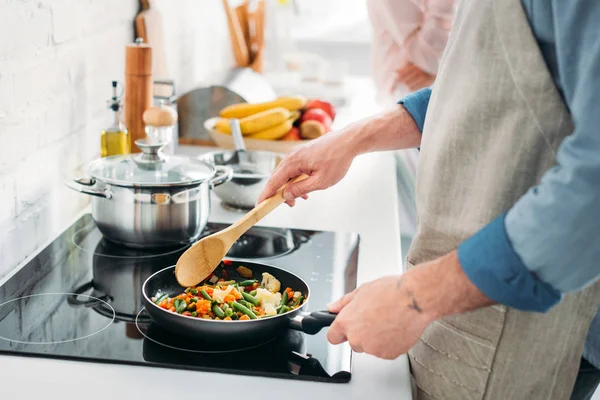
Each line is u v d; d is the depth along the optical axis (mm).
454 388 1010
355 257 1397
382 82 2330
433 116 1020
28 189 1357
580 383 1122
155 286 1123
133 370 959
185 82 2486
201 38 2674
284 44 3350
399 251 1446
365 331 887
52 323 1070
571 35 827
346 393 943
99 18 1671
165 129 1624
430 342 1021
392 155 2189
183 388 923
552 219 771
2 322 1064
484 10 929
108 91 1762
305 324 1015
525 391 993
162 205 1312
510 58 908
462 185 978
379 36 2293
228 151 1766
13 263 1318
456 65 985
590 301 961
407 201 2463
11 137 1274
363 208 1710
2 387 901
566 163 779
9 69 1247
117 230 1333
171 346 1019
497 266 807
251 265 1221
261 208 1183
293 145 1965
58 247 1371
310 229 1550
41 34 1360
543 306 822
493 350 970
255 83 2250
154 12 1970
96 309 1126
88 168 1339
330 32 3736
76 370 952
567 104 897
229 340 998
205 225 1401
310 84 2773
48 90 1413
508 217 813
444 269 845
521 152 925
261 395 919
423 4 2115
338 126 2324
